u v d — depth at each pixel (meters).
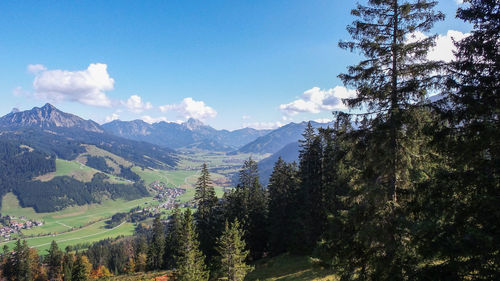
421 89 10.67
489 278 7.53
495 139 8.30
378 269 11.42
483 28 9.02
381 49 12.05
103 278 68.12
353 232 13.23
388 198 11.88
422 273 9.12
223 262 33.06
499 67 8.55
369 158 12.45
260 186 54.25
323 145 33.06
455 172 9.20
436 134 9.65
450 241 7.96
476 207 8.33
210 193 46.16
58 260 90.00
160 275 57.84
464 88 9.02
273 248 45.47
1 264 85.88
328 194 31.50
